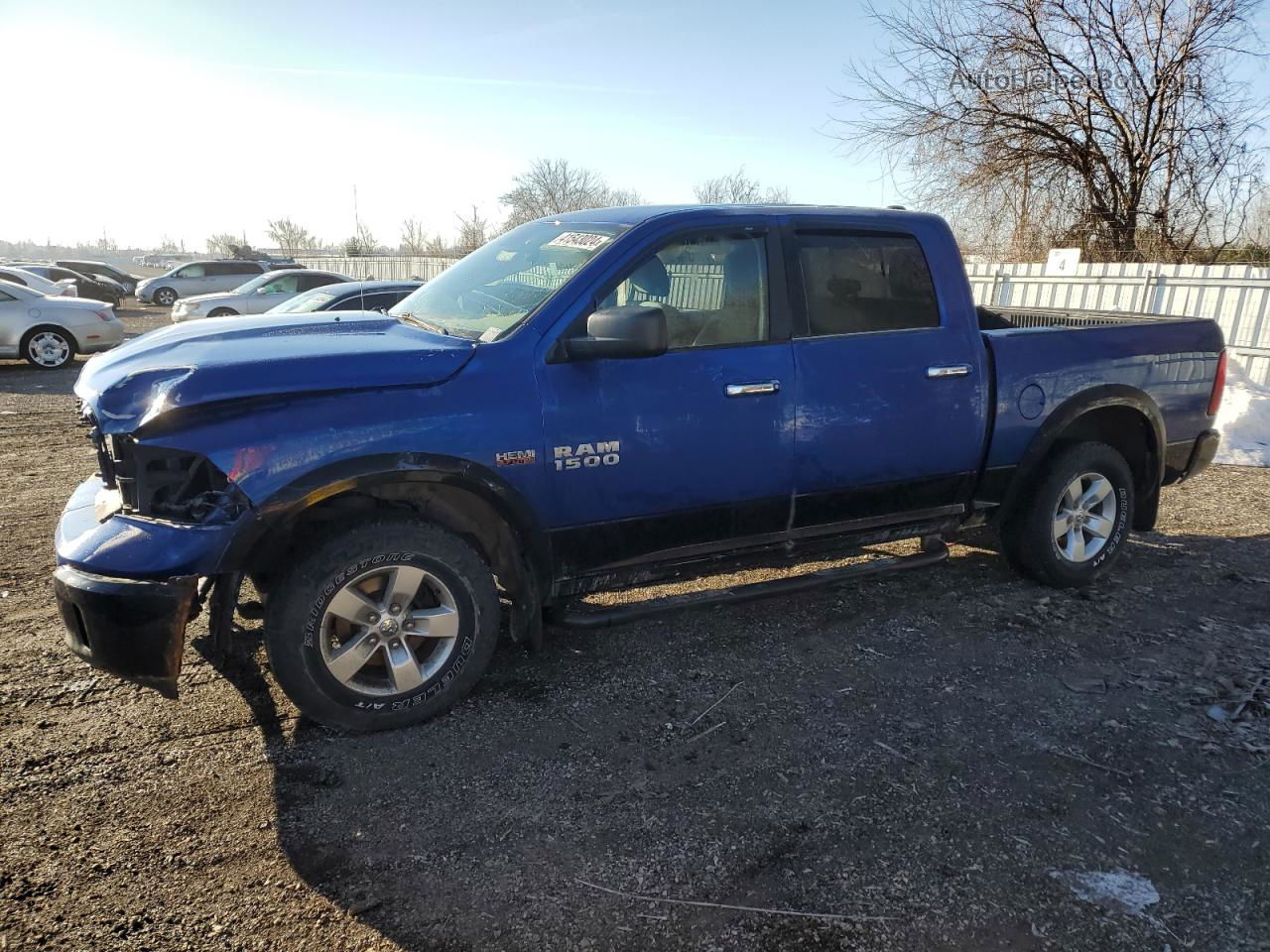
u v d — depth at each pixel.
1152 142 17.11
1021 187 18.14
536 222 4.49
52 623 4.29
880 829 2.77
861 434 4.07
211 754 3.18
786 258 3.93
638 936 2.32
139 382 2.97
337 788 2.98
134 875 2.55
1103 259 17.48
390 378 3.17
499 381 3.34
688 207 3.86
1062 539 4.81
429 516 3.42
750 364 3.79
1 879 2.51
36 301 14.15
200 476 3.05
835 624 4.37
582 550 3.65
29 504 6.36
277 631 3.09
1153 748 3.24
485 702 3.58
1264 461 8.02
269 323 3.74
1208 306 11.01
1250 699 3.59
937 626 4.36
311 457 3.04
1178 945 2.30
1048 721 3.44
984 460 4.44
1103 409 4.85
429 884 2.52
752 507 3.92
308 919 2.38
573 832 2.75
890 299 4.19
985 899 2.46
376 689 3.30
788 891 2.49
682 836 2.73
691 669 3.88
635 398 3.57
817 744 3.27
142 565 2.92
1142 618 4.46
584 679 3.78
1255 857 2.65
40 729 3.32
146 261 73.31
